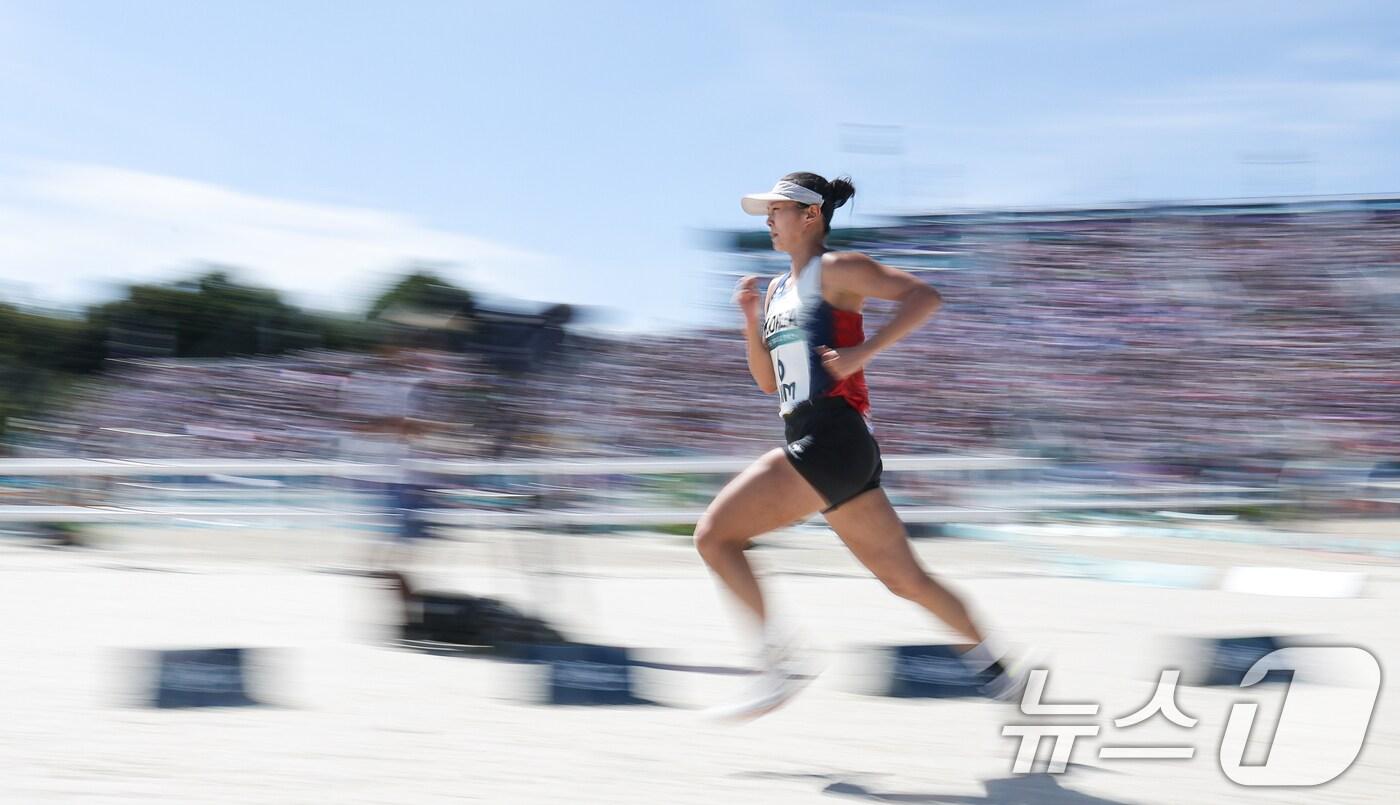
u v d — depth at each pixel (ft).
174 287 113.50
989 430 74.43
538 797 9.64
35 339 112.68
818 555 34.45
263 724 12.17
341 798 9.46
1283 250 81.51
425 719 12.57
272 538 36.91
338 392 80.53
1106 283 81.15
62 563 28.84
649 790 9.95
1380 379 73.72
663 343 73.56
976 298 82.02
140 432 79.82
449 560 30.83
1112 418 73.31
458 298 19.39
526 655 16.51
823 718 13.00
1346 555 36.91
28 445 80.18
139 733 11.64
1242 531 42.60
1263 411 72.74
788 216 11.76
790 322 11.42
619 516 36.68
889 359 79.71
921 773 10.73
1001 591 25.72
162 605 21.25
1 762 10.36
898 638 19.02
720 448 70.28
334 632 18.47
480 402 19.22
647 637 18.62
